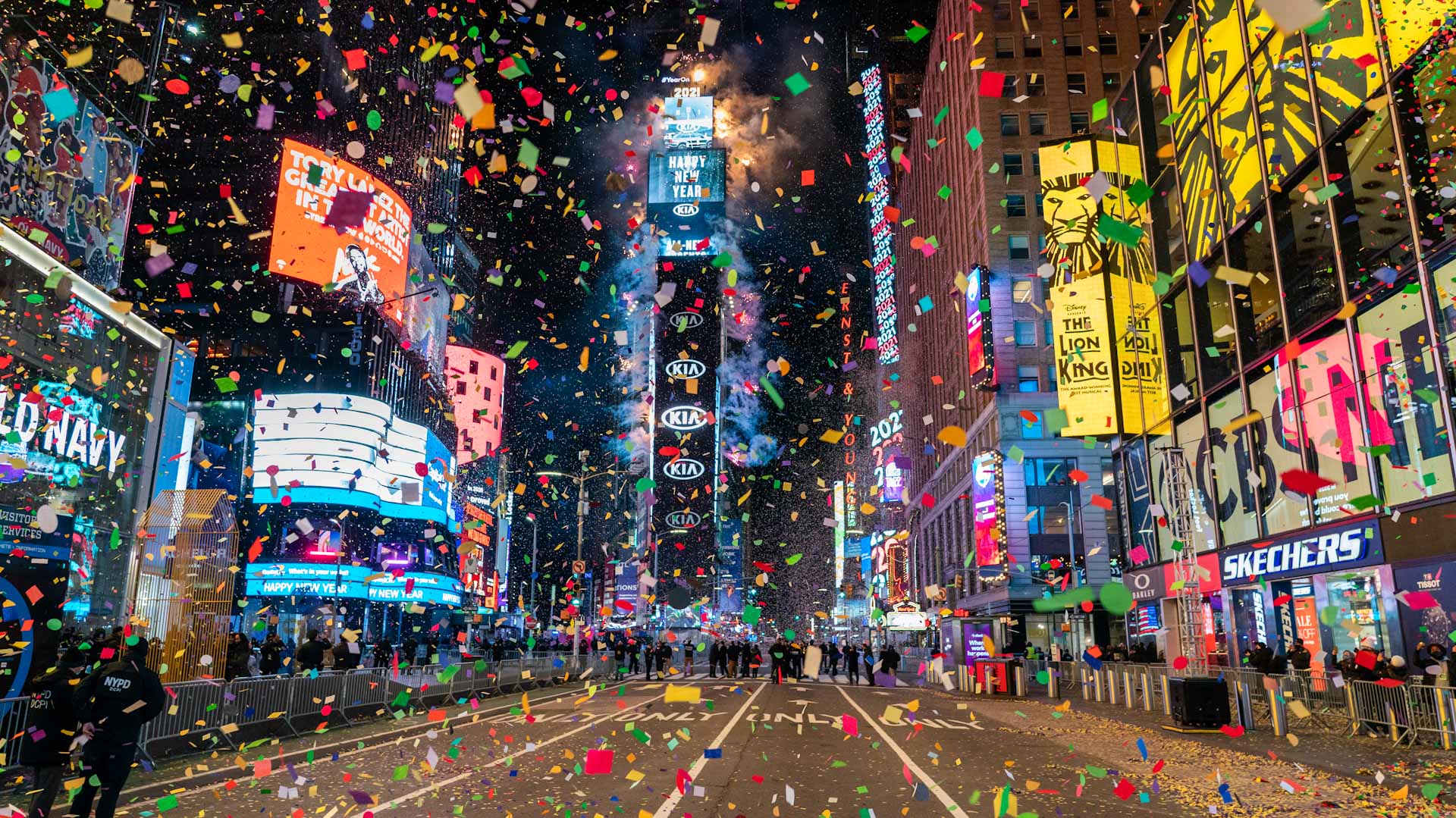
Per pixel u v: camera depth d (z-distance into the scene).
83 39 24.11
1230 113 25.05
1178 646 27.12
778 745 13.59
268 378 50.09
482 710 20.61
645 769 11.00
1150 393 30.84
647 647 37.12
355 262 54.78
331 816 7.94
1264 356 22.98
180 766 11.25
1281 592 22.47
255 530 46.84
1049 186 34.28
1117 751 13.05
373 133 61.84
